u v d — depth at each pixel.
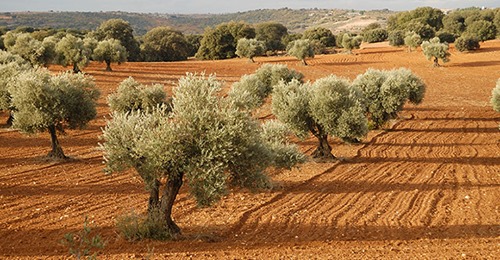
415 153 28.20
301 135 25.23
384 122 36.59
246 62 93.25
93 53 68.38
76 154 25.50
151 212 13.09
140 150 11.85
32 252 11.70
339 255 11.66
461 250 12.32
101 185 19.47
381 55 101.31
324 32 146.38
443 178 22.06
